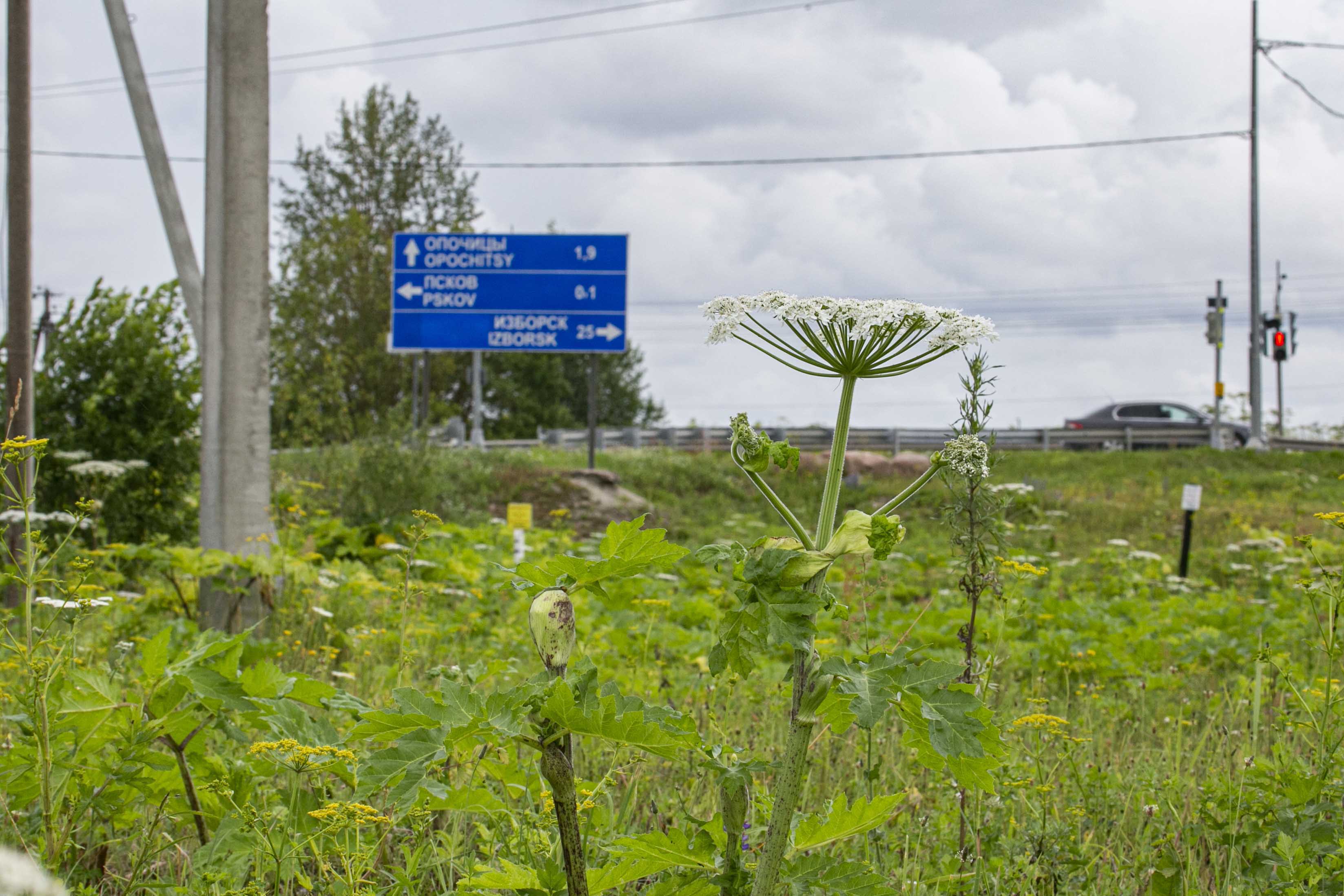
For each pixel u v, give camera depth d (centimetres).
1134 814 371
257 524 741
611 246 2342
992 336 177
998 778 304
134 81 769
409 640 571
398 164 4878
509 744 246
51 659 239
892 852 299
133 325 1105
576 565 182
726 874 183
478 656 621
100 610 580
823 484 2197
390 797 160
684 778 368
